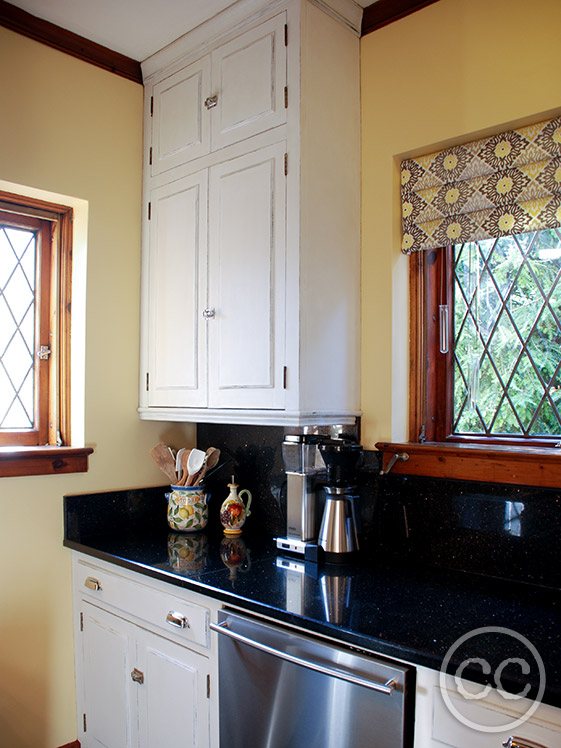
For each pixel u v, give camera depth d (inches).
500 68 68.3
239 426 93.7
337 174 77.0
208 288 82.2
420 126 75.3
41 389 89.7
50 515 83.7
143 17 81.3
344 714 49.7
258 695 57.1
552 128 65.5
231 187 79.3
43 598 82.8
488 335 73.7
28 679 81.1
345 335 77.4
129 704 74.4
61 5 78.4
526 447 68.5
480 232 71.2
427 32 75.0
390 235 77.7
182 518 88.4
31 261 90.0
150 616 70.7
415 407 78.5
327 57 76.0
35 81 82.7
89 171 88.4
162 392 89.2
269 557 74.8
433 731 45.3
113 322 91.3
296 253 70.9
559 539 61.3
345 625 51.1
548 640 48.0
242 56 78.8
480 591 60.9
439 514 70.2
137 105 94.7
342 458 70.9
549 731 40.1
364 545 76.8
